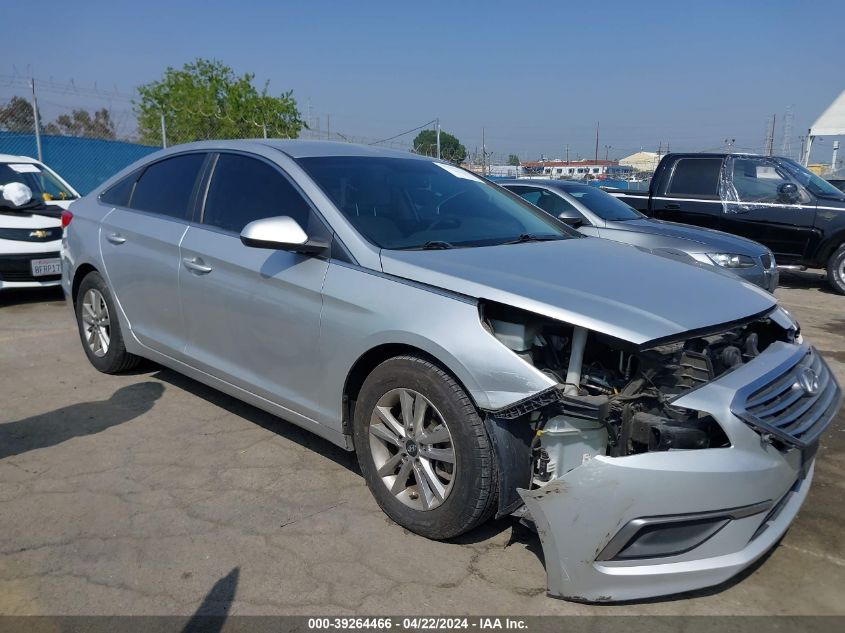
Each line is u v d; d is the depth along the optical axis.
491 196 4.33
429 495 3.01
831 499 3.60
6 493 3.44
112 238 4.71
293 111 20.66
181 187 4.41
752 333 3.10
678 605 2.71
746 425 2.53
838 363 6.33
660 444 2.52
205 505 3.37
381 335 3.06
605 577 2.54
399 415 3.20
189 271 4.07
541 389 2.63
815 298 10.02
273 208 3.75
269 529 3.17
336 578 2.83
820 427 2.75
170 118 18.62
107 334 5.05
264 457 3.90
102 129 15.30
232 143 4.25
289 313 3.49
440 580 2.83
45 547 2.99
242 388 3.89
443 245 3.42
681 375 2.68
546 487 2.58
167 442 4.07
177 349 4.28
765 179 10.45
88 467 3.73
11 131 13.77
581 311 2.69
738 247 7.40
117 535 3.10
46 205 8.05
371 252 3.25
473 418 2.81
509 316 2.80
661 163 11.12
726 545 2.58
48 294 8.34
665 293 2.96
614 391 2.71
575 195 8.41
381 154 4.26
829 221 9.97
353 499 3.46
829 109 19.17
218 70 20.38
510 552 3.03
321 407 3.44
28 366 5.38
